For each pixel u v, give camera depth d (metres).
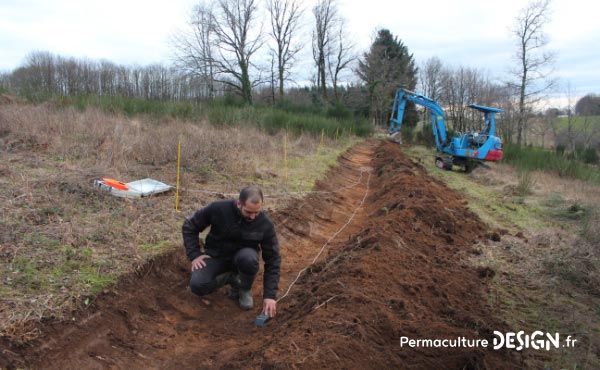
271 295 3.89
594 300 4.91
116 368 3.29
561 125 32.34
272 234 4.09
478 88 33.88
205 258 4.15
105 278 3.96
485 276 5.47
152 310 4.04
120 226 5.01
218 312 4.37
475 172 15.27
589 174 15.27
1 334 3.04
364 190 11.43
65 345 3.27
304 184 9.23
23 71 27.53
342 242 6.79
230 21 30.77
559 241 6.92
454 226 7.14
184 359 3.51
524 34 26.73
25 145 7.88
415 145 26.44
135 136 9.41
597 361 3.64
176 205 6.02
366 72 41.03
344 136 23.05
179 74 31.14
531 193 11.62
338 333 3.35
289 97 41.06
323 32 40.06
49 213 5.00
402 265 5.12
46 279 3.74
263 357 3.10
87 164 7.20
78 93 15.97
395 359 3.20
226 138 11.05
